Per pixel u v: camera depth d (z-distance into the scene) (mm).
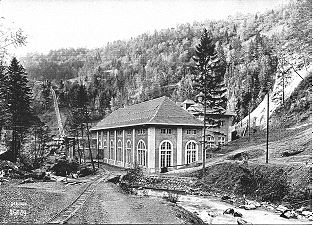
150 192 41688
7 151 58906
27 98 64062
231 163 43781
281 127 65812
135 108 76875
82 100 74688
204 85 52125
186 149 60562
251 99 113312
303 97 66125
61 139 95500
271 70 117562
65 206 26594
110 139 80812
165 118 59312
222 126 85312
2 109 52844
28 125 64188
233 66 160625
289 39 51656
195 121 61531
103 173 59250
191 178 46438
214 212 28781
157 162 58062
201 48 51938
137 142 63812
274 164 36094
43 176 50688
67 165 61812
